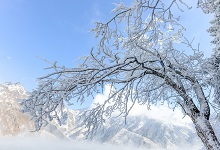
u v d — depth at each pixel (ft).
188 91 24.20
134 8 20.36
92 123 20.99
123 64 18.28
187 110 19.67
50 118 16.79
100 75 18.75
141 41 22.74
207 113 19.27
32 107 16.17
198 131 18.76
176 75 20.12
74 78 17.94
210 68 23.27
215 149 17.54
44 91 16.89
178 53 23.04
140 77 21.03
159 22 21.90
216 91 23.80
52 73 16.98
